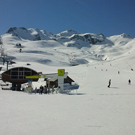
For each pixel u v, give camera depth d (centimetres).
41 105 1263
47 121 835
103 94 2266
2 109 1077
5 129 705
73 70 8288
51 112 1032
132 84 3938
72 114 995
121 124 806
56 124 789
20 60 17788
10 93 2081
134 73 6681
